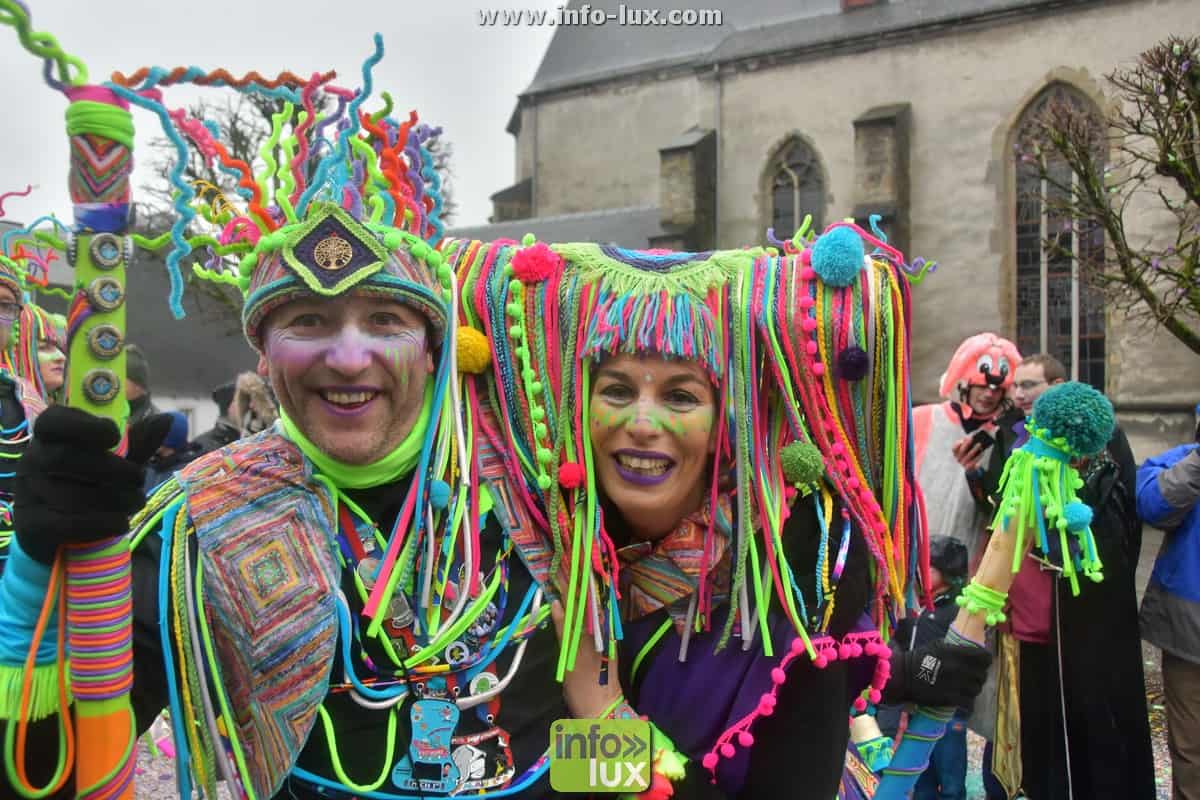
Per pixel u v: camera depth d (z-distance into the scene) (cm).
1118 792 278
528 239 143
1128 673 281
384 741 123
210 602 118
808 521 145
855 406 149
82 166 109
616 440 138
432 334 132
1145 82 845
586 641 137
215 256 129
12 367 287
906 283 150
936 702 176
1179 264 1201
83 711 108
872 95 1666
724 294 144
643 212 2034
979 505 344
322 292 117
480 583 130
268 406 401
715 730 141
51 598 106
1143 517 302
